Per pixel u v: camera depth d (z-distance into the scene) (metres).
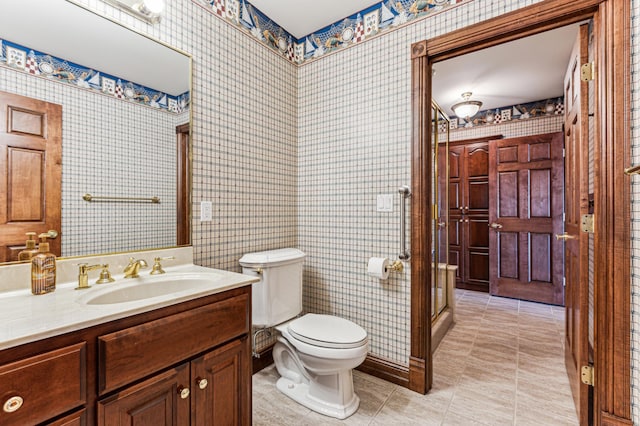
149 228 1.50
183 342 1.05
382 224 1.95
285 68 2.27
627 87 1.28
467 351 2.33
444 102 3.72
